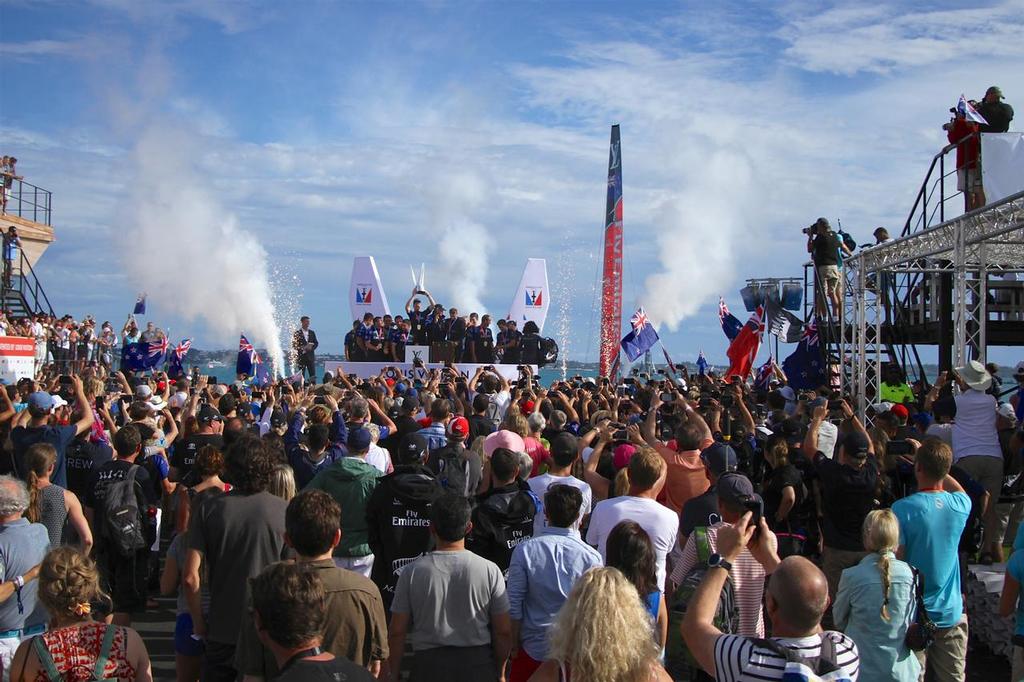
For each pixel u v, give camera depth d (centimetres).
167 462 897
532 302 2745
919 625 471
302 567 343
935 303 1720
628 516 529
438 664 447
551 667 316
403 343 2506
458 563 454
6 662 495
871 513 490
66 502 620
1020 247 1415
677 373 1778
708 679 521
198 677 560
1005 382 1688
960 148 1405
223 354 2875
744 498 474
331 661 330
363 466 641
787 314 1995
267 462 495
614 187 2291
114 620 699
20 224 2908
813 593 331
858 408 1523
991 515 848
